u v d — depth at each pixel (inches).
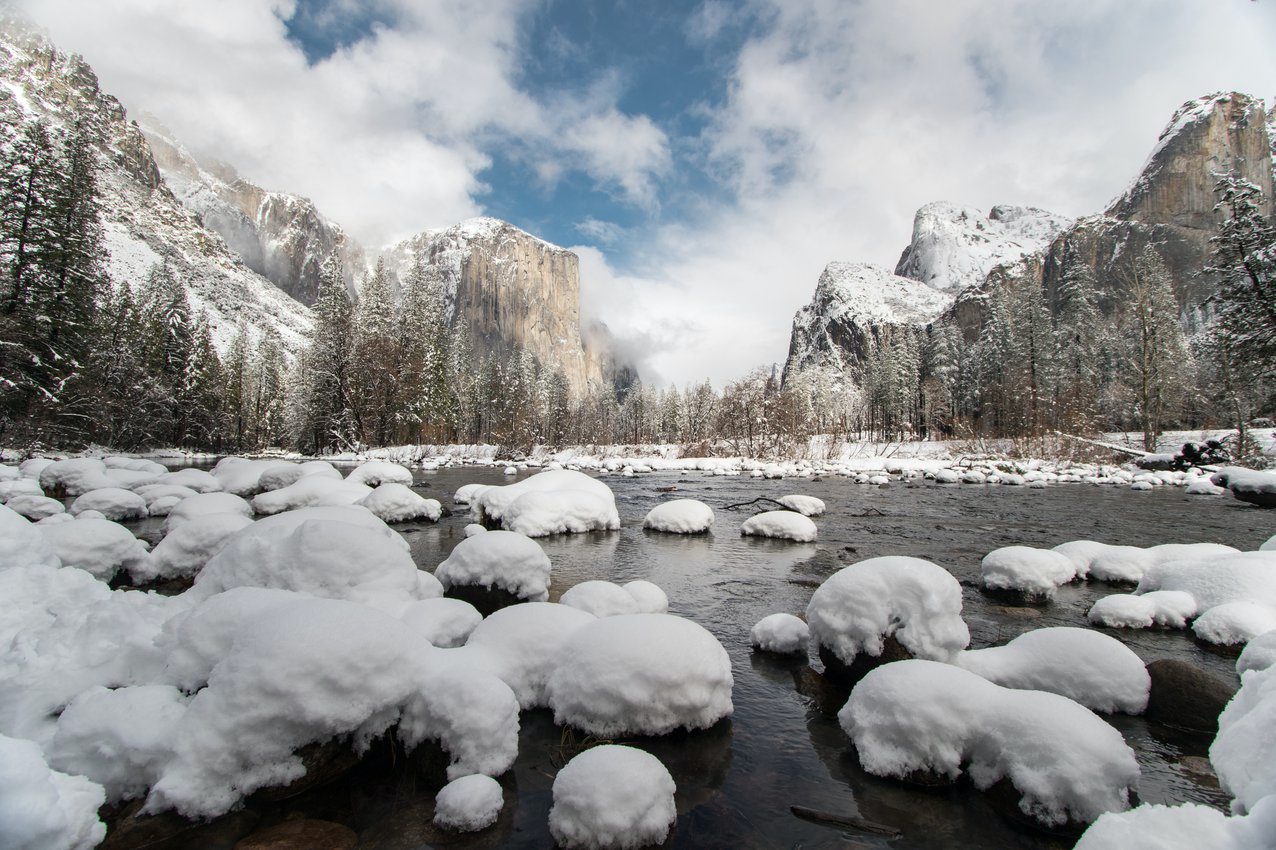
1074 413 1147.9
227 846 97.7
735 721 143.0
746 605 237.6
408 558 193.0
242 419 2164.1
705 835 100.3
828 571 294.8
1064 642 150.9
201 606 141.3
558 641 151.2
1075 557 282.2
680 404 3228.3
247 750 107.4
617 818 95.7
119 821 98.1
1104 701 141.7
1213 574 212.2
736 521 469.4
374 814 107.4
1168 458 943.0
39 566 152.8
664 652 137.8
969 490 704.4
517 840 99.6
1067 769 101.9
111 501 413.1
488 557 214.8
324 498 434.6
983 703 117.2
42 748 106.4
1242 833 60.5
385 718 122.5
